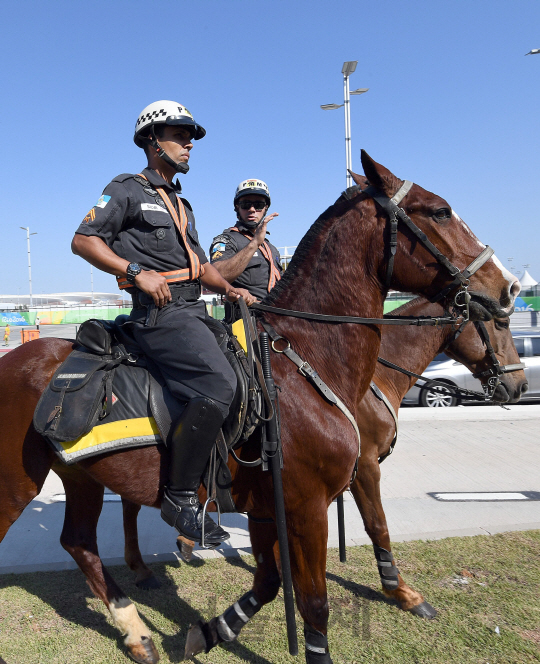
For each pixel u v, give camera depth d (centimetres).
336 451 222
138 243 220
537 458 641
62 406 211
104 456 215
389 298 1143
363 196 238
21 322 3006
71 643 279
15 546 406
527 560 363
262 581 259
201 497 228
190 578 354
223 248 352
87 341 224
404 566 357
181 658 268
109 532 438
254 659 267
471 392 360
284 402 221
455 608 305
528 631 282
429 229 231
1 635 286
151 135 229
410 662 258
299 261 248
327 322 236
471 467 606
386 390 321
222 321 267
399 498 501
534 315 1902
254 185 358
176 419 213
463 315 236
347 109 1446
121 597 267
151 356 219
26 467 224
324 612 224
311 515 222
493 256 239
